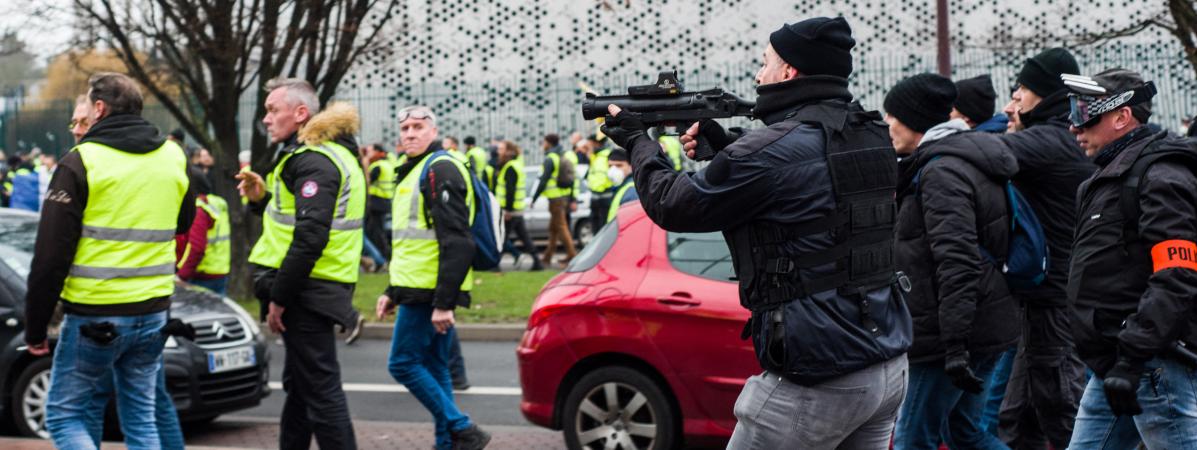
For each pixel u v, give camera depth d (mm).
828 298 4316
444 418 8242
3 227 10109
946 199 5926
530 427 10086
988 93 7133
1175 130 22812
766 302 4375
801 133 4316
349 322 7062
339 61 18312
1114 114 5328
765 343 4379
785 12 25219
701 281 7863
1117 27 22625
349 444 7074
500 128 27344
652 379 7953
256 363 9891
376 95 27797
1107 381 5129
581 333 8102
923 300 6012
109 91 6340
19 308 9422
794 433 4422
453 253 7918
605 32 26266
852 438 4645
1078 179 6762
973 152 6031
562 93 26703
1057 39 20469
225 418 10742
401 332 8203
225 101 18188
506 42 26781
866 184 4410
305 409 7324
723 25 25469
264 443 9672
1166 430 5176
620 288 8031
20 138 36250
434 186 7953
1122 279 5238
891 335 4469
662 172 4426
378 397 11672
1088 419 5508
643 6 25859
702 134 4574
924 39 24500
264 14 17609
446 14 26906
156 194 6422
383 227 23297
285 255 6914
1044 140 6789
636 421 8008
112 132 6309
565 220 23578
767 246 4340
